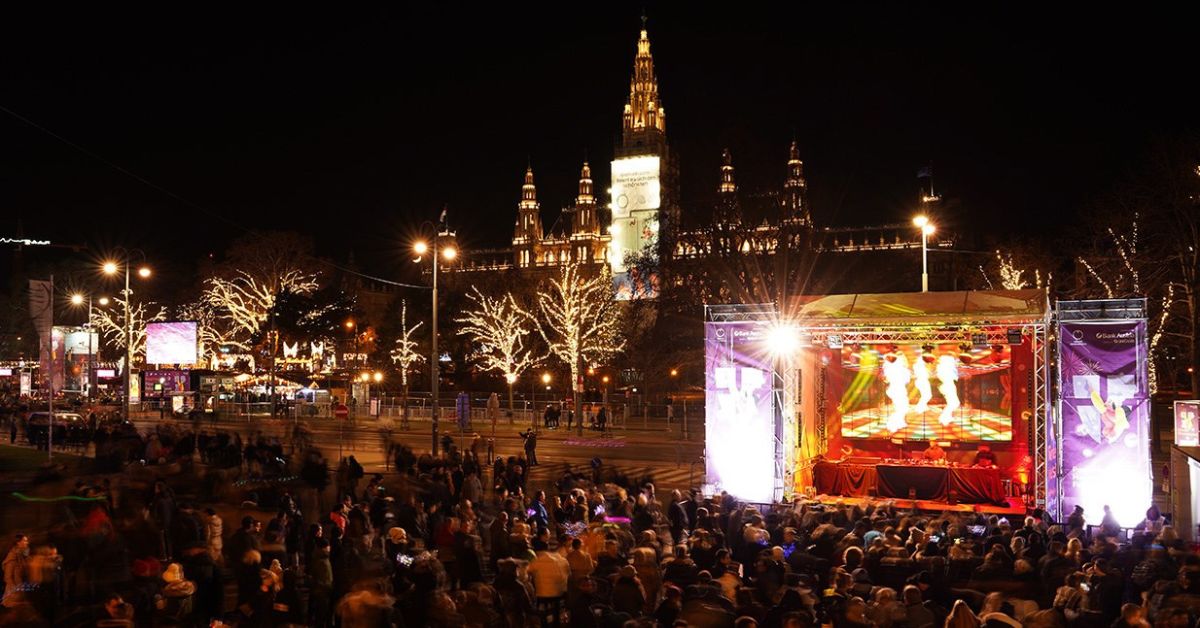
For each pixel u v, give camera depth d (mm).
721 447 24812
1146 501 21188
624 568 10484
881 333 26484
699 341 46250
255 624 10242
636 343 55719
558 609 12141
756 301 43719
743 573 14766
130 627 9258
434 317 32062
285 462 28094
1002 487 24219
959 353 26953
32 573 11422
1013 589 11836
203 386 56219
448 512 16906
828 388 28391
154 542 13773
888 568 12328
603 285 68750
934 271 77688
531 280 79062
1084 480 21656
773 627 9383
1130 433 21375
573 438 44562
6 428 50094
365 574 10164
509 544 14203
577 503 17328
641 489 19688
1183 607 9648
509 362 60812
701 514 16281
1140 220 36531
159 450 27703
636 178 141000
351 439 43000
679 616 9422
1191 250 34781
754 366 24734
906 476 25109
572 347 58219
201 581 12133
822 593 11961
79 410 53062
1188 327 42281
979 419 26812
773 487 24375
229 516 21172
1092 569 11047
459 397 43094
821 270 46562
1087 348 21766
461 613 9352
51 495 20312
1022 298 23078
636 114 144625
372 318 107125
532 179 179000
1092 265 40469
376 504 16609
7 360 77688
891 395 27688
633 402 61062
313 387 61125
